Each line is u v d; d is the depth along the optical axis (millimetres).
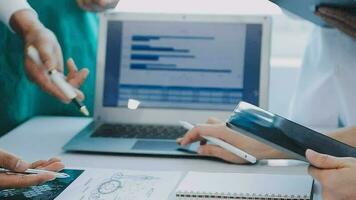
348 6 901
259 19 1177
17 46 1203
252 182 746
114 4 1196
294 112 1281
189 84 1182
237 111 714
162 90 1186
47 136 1103
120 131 1104
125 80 1194
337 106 1220
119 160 933
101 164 904
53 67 965
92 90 1304
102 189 751
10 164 713
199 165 908
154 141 1032
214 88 1176
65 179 793
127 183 775
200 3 1326
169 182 783
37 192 740
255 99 1166
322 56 1258
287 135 682
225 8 1322
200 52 1187
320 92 1231
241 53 1177
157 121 1178
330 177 636
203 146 944
